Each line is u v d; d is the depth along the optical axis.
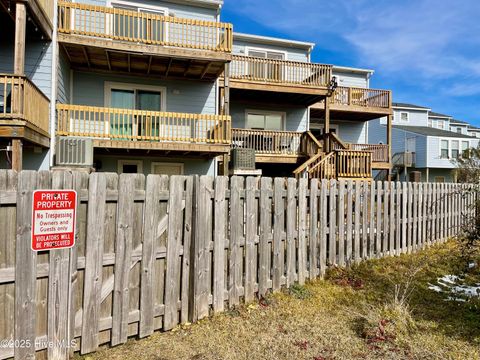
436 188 7.29
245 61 12.05
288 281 4.54
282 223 4.51
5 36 8.29
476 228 4.60
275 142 12.83
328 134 11.93
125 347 3.04
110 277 3.06
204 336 3.25
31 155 8.01
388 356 2.93
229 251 3.92
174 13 10.98
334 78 12.24
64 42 8.45
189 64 10.10
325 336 3.28
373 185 5.92
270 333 3.32
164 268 3.42
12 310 2.55
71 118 9.44
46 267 2.68
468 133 32.59
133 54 9.20
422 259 5.89
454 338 3.26
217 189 3.79
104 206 3.00
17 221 2.54
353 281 4.86
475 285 4.79
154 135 10.09
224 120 9.88
